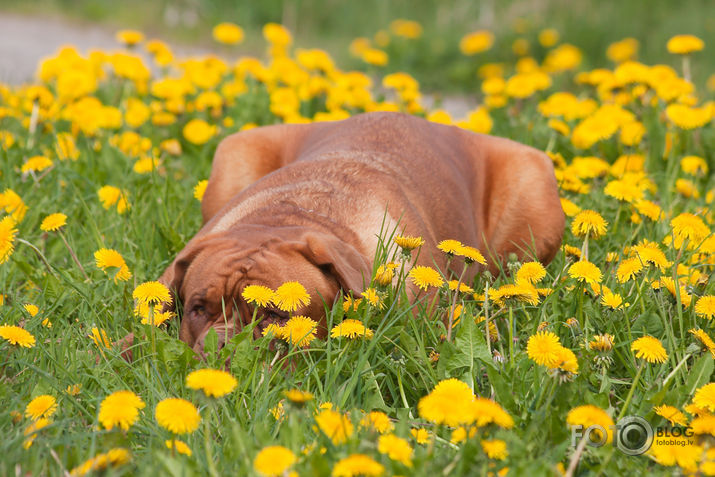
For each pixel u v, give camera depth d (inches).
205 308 165.3
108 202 216.7
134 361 149.3
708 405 126.0
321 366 152.7
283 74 352.2
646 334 159.8
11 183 231.3
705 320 164.7
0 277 186.4
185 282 172.7
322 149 223.3
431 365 150.5
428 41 655.8
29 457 114.4
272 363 144.3
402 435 119.7
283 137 245.6
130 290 181.2
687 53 318.7
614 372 155.1
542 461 114.4
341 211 188.5
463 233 213.9
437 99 382.9
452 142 237.0
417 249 185.2
